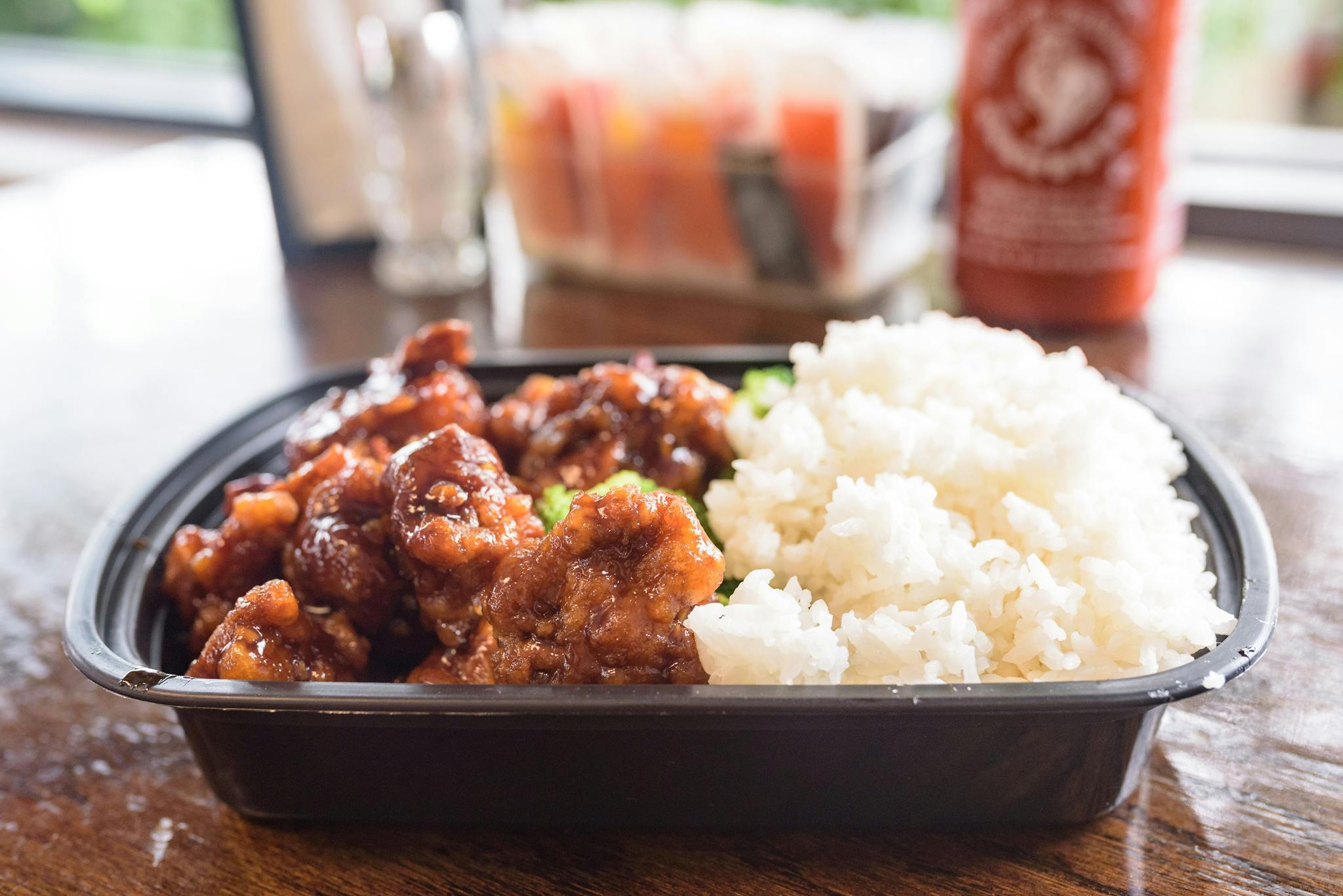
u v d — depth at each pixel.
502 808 0.27
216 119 0.69
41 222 0.58
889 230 0.46
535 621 0.27
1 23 0.73
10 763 0.30
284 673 0.28
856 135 0.43
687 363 0.36
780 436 0.31
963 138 0.43
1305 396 0.40
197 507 0.32
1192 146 0.53
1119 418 0.31
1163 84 0.40
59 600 0.35
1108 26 0.39
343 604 0.29
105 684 0.26
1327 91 0.50
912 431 0.30
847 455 0.30
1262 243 0.50
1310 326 0.44
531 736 0.26
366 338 0.47
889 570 0.28
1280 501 0.35
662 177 0.47
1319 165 0.52
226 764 0.27
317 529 0.30
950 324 0.34
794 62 0.42
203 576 0.30
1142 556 0.28
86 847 0.28
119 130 0.71
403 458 0.29
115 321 0.49
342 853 0.28
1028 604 0.28
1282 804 0.28
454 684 0.26
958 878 0.27
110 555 0.30
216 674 0.28
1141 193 0.42
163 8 0.70
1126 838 0.27
